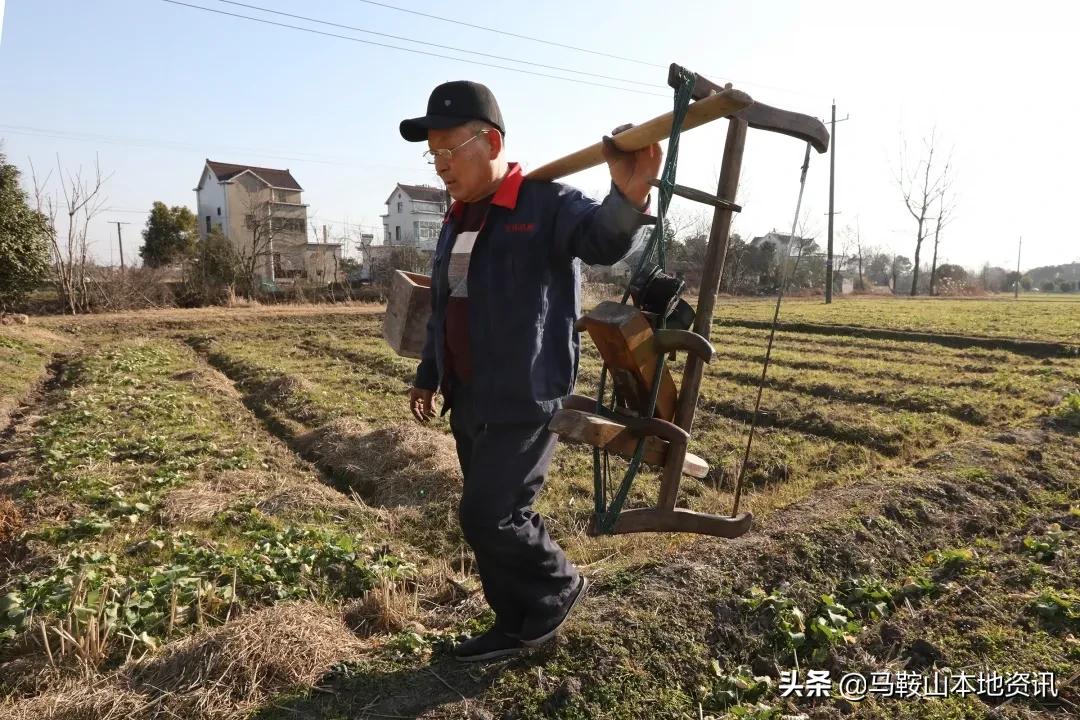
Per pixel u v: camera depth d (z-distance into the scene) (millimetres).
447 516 5082
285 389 9922
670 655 2932
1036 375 10078
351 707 2613
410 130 2490
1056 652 2965
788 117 2162
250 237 45656
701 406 8820
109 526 4773
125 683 2766
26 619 3248
